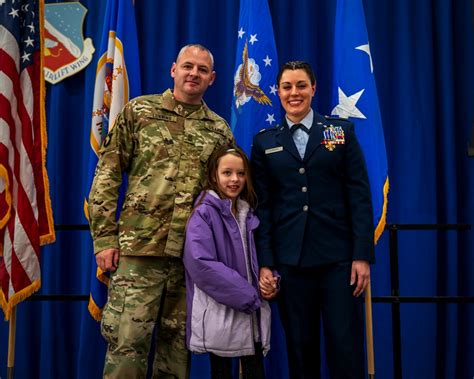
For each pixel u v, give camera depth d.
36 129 2.12
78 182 2.54
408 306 2.34
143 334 1.65
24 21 2.15
